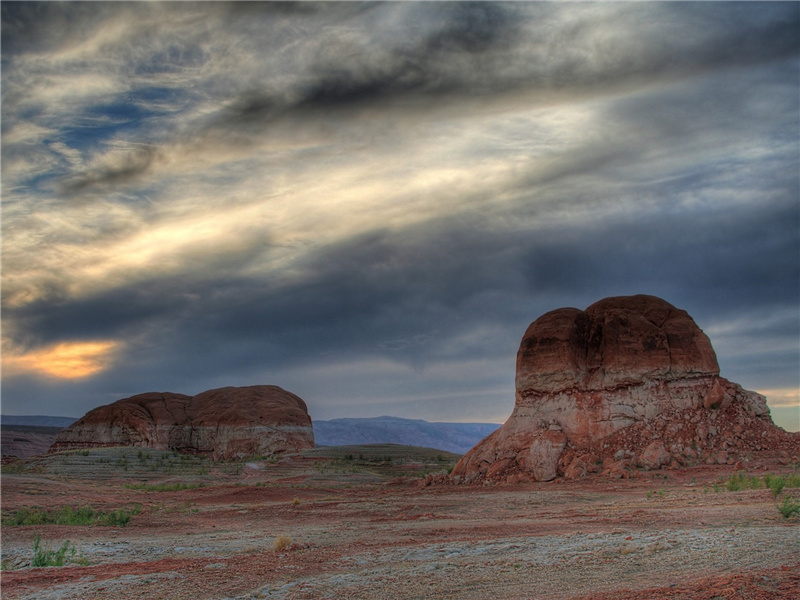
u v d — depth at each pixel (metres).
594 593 12.07
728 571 12.80
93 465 69.81
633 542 16.77
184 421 101.56
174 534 26.23
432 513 29.55
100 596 14.62
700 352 44.38
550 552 16.47
